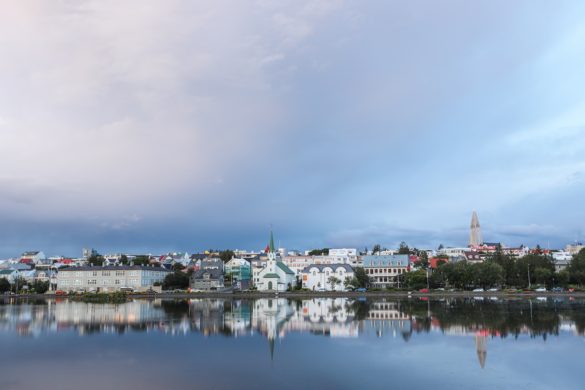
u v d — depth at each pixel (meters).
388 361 53.69
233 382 45.00
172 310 123.56
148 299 190.75
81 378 46.62
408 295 197.50
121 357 56.44
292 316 104.31
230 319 98.00
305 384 44.22
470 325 83.56
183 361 53.97
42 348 62.50
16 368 50.91
